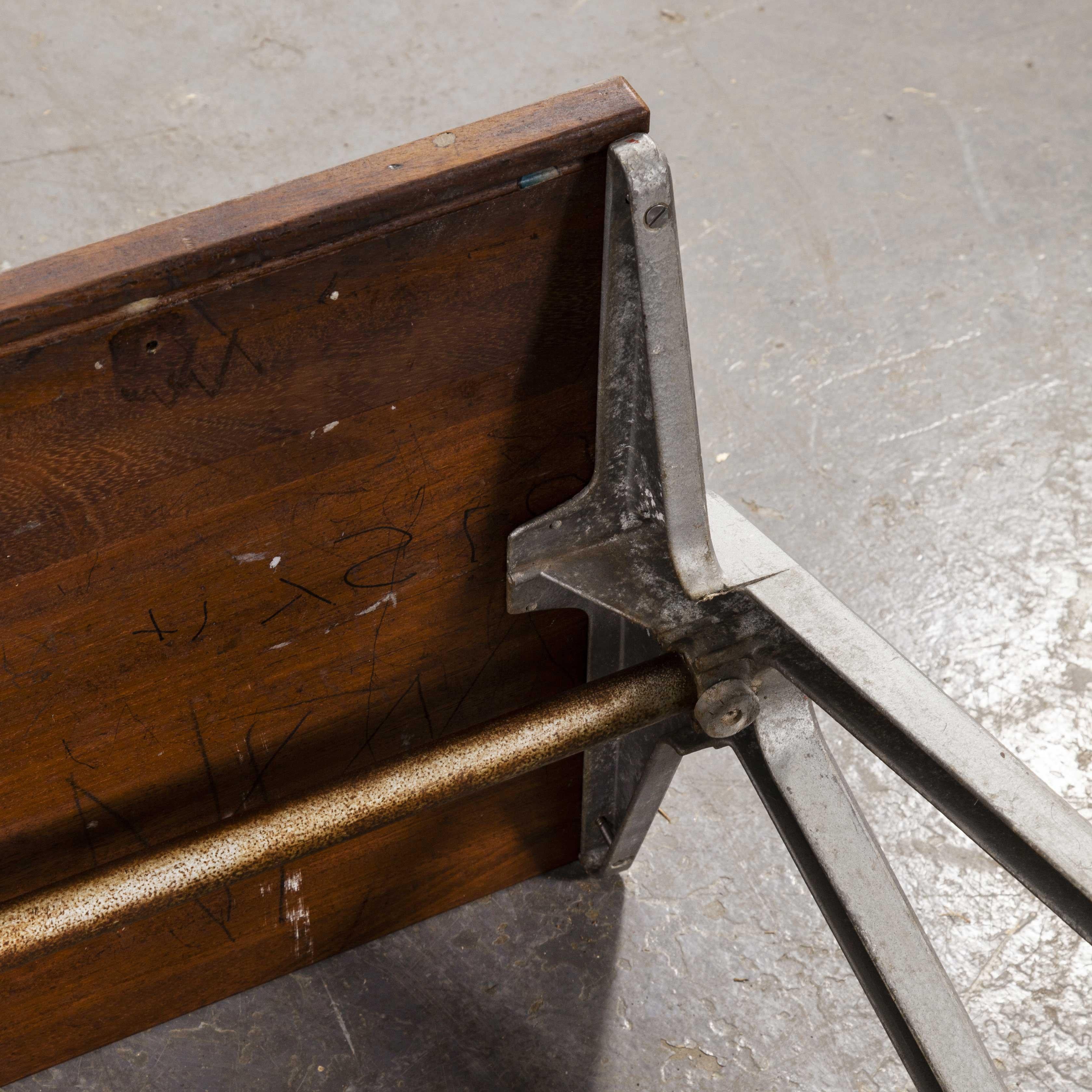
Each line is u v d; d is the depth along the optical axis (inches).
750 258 91.0
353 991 61.2
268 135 99.2
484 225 32.1
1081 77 102.5
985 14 107.5
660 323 33.7
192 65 103.7
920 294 88.7
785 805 44.4
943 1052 40.7
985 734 36.6
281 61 104.2
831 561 75.9
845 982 61.2
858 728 40.3
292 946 59.6
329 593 41.3
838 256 91.0
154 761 44.7
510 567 42.8
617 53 105.1
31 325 28.8
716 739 46.5
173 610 38.7
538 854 62.9
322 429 35.4
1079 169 96.0
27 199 94.7
